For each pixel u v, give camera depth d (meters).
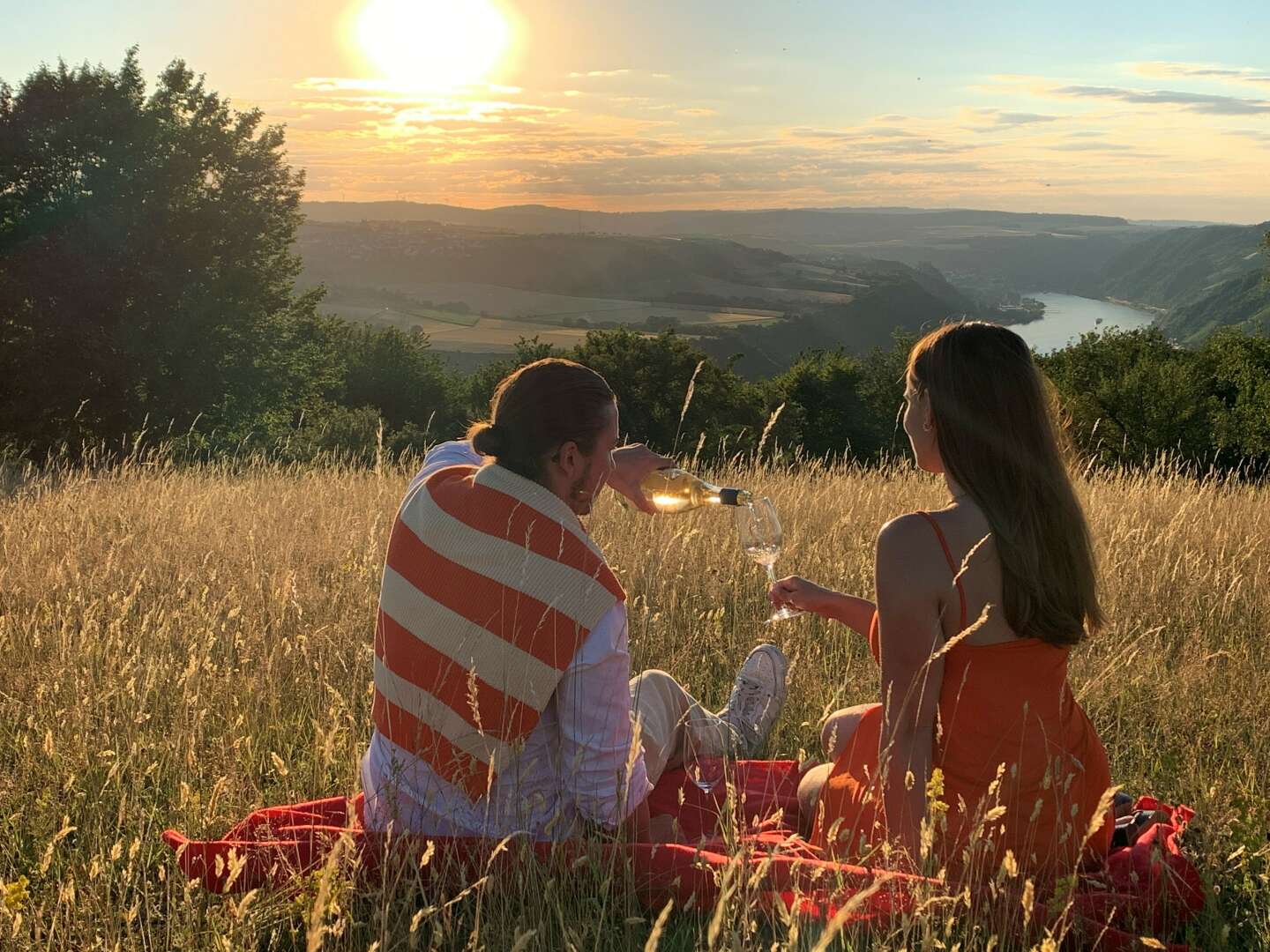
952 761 2.35
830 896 2.13
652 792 3.15
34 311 30.08
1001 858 2.34
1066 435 2.38
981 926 2.11
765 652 3.54
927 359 2.35
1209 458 38.41
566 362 2.45
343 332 71.38
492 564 2.32
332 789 2.98
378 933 2.10
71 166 30.73
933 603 2.27
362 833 2.47
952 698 2.34
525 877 2.27
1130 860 2.51
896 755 2.32
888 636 2.31
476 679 2.33
